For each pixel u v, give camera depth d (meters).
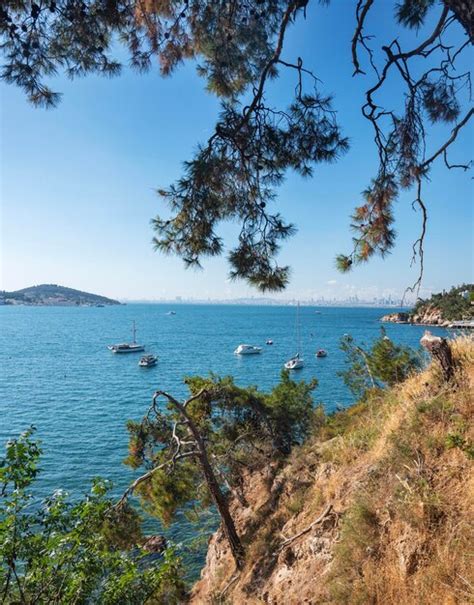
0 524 3.91
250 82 5.45
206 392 15.30
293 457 12.61
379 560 4.96
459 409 5.87
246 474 15.83
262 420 15.45
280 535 9.19
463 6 3.16
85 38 4.62
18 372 67.06
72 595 4.24
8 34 4.42
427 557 4.40
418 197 4.92
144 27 5.18
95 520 4.67
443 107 5.05
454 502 4.67
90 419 38.56
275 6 4.83
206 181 4.44
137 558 5.52
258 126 4.69
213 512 20.05
